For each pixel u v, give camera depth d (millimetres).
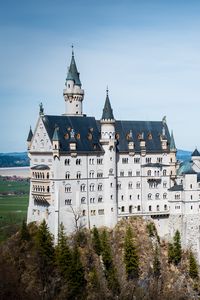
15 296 165625
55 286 176000
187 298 194000
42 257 182750
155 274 196500
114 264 192875
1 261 185500
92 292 179250
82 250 194625
